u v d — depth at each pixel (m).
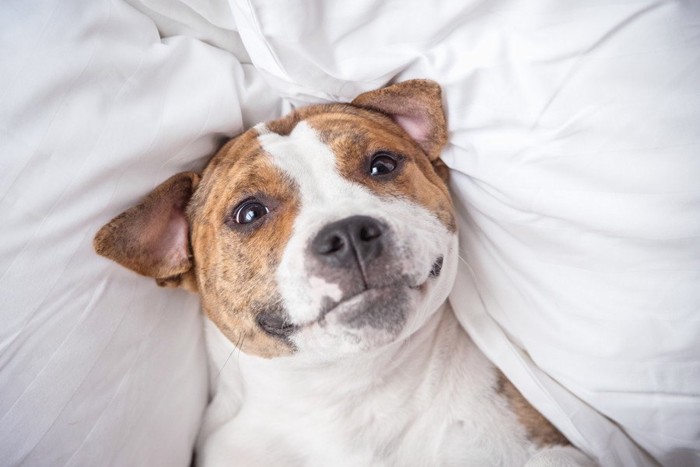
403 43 0.40
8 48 0.36
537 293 0.42
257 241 0.39
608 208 0.36
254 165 0.40
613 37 0.35
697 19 0.34
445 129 0.42
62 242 0.38
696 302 0.36
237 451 0.46
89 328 0.39
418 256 0.36
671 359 0.38
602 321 0.39
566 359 0.41
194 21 0.43
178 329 0.45
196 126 0.42
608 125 0.36
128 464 0.42
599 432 0.41
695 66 0.34
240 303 0.39
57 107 0.37
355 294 0.35
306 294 0.35
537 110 0.37
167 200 0.42
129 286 0.42
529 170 0.38
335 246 0.35
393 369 0.43
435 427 0.44
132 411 0.42
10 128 0.36
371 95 0.42
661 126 0.35
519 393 0.45
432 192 0.41
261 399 0.46
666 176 0.35
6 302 0.37
